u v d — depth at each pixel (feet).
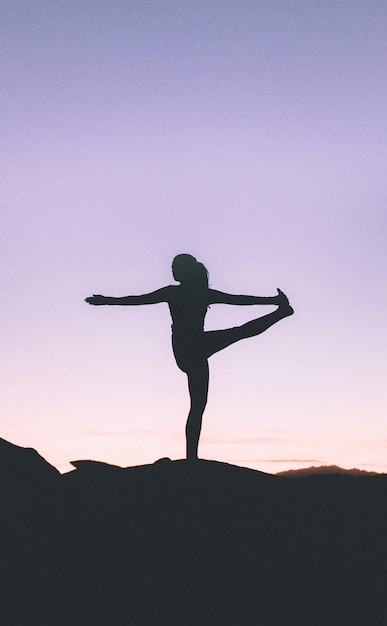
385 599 29.60
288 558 30.48
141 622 29.35
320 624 29.12
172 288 32.86
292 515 31.65
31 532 31.12
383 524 31.50
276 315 32.89
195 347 32.42
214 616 29.40
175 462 33.19
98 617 29.45
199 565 30.30
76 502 31.99
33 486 32.68
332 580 30.01
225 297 32.81
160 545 30.68
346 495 32.73
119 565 30.37
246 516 31.42
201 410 32.68
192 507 31.58
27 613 29.55
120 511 31.58
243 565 30.30
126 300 32.58
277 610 29.48
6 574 30.25
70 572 30.30
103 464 33.81
